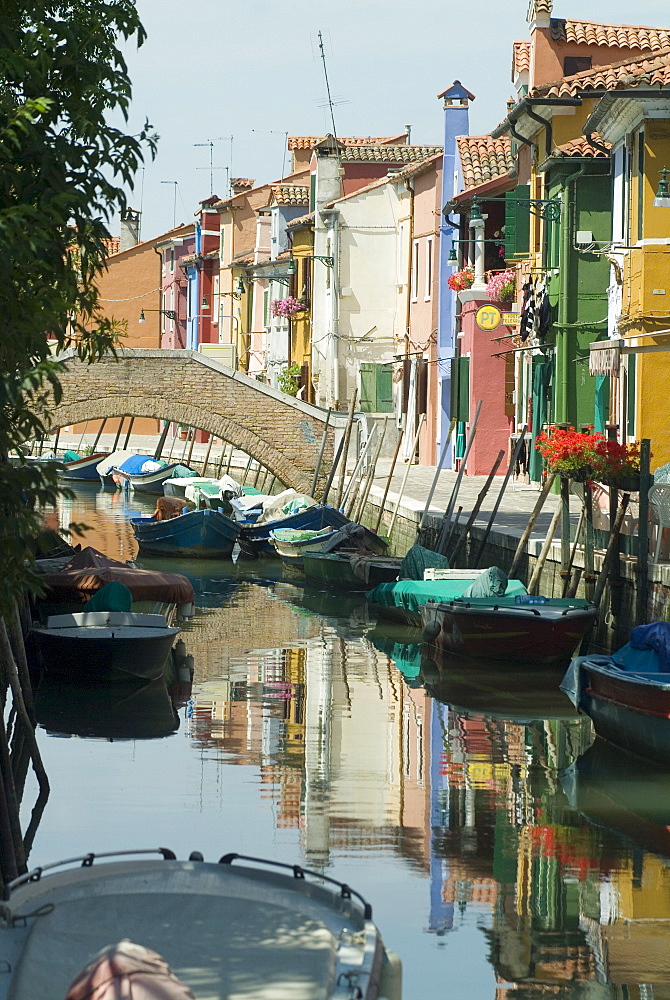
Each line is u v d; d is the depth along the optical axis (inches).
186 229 3331.7
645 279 1089.4
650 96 1063.6
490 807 602.5
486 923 465.1
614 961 435.5
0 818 473.4
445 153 1900.8
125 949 233.1
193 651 988.6
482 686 863.7
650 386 1098.1
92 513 2011.6
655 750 650.8
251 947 273.9
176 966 265.4
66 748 692.1
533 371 1486.2
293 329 2495.1
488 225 1728.6
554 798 617.3
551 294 1369.3
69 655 828.0
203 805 593.0
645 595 800.3
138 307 3420.3
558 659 868.0
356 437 2030.0
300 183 2834.6
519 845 549.0
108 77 416.2
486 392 1720.0
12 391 358.3
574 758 687.7
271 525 1576.0
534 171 1451.8
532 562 989.8
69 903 296.7
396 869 518.0
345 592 1306.6
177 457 2593.5
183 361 1770.4
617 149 1216.2
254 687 861.8
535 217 1456.7
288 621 1135.0
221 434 1790.1
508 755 695.1
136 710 785.6
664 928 463.5
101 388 1750.7
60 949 271.9
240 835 551.8
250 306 2915.8
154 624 874.8
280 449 1804.9
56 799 596.1
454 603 911.0
